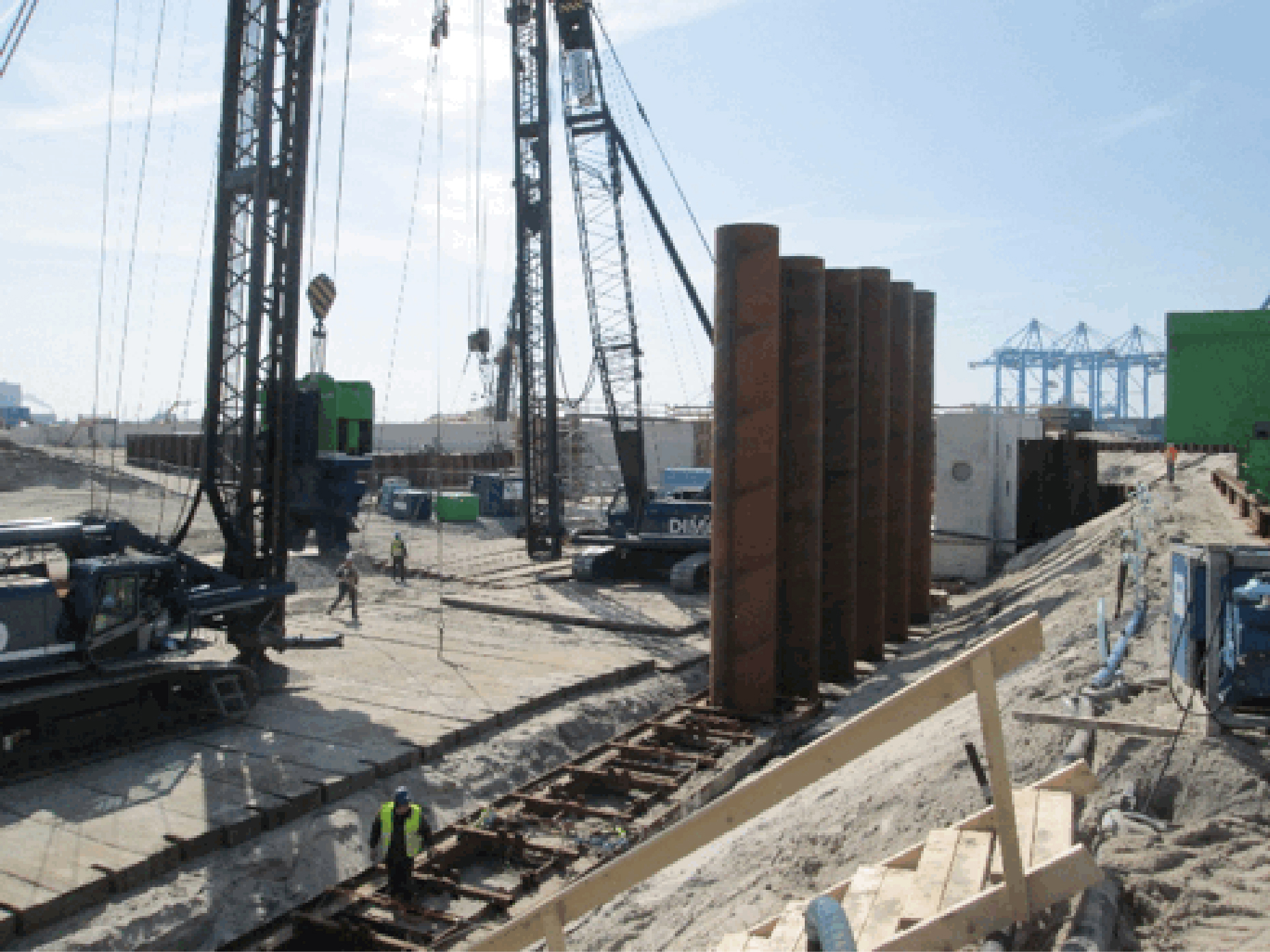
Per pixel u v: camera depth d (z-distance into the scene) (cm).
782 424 1697
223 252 1762
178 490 4612
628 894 955
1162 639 1186
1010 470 3362
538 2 3412
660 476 5122
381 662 1938
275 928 1034
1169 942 520
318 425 3306
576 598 2720
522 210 3562
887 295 2052
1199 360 1375
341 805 1248
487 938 513
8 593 1323
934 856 514
